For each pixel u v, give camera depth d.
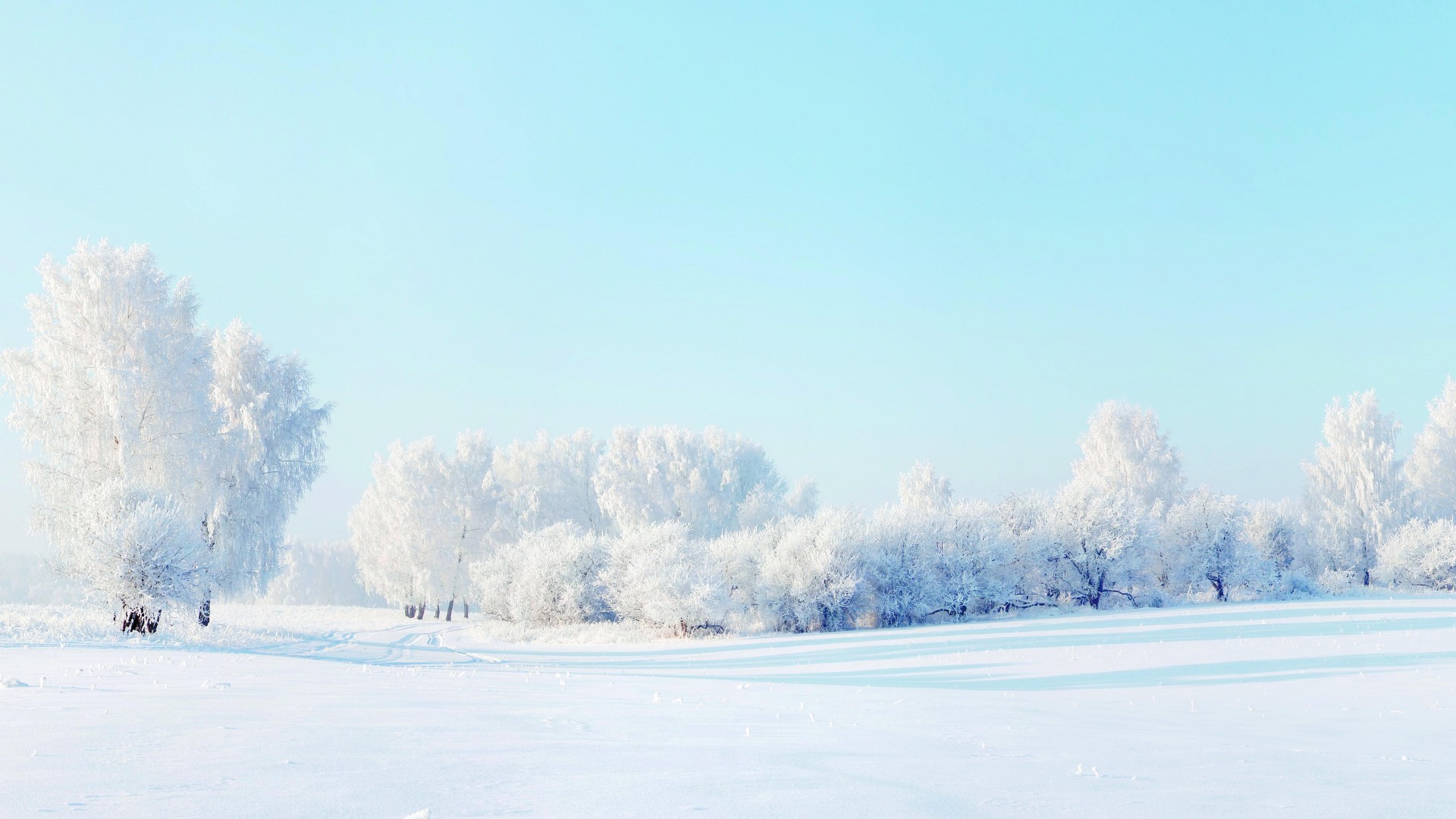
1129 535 41.75
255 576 35.12
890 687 14.65
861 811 3.66
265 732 5.84
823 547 39.81
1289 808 3.99
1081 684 15.30
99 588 26.02
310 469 37.09
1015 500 48.59
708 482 67.06
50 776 3.93
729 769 4.75
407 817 3.07
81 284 29.95
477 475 65.62
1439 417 64.12
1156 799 4.20
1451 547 45.59
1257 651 20.73
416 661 25.56
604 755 5.22
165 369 31.19
